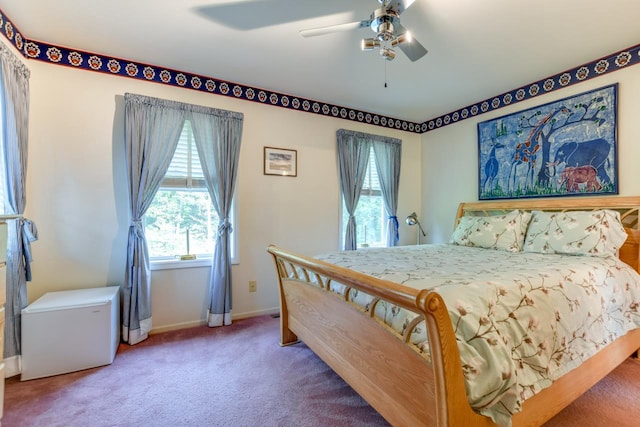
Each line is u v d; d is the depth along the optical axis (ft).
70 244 7.68
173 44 7.39
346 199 11.51
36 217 7.31
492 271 5.40
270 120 10.27
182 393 5.68
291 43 7.30
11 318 6.06
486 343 3.55
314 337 6.30
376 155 12.41
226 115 9.30
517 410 3.45
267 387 5.89
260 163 10.12
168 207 9.04
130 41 7.26
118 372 6.43
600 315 5.32
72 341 6.41
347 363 5.15
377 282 3.67
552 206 8.89
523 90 9.79
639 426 4.71
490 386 3.37
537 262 6.39
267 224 10.28
